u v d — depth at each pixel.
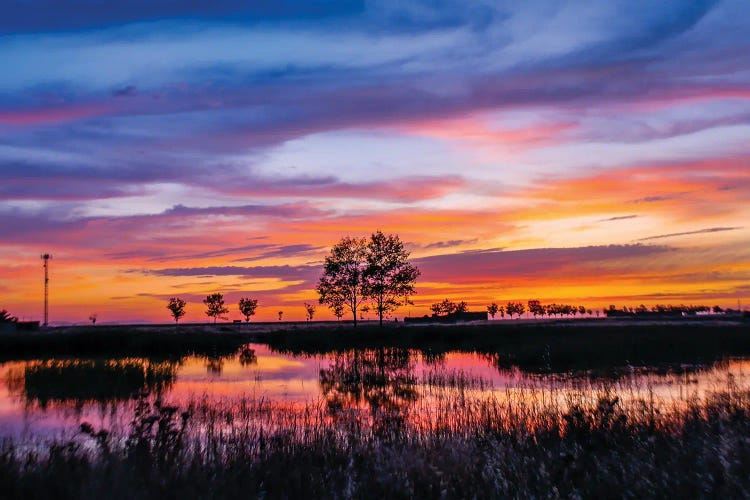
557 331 49.72
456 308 110.81
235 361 36.97
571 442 11.28
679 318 96.62
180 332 52.69
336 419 15.95
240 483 8.56
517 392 20.62
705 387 20.78
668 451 9.34
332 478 8.77
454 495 7.82
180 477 8.42
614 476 8.02
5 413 18.67
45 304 89.50
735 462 7.79
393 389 22.98
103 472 8.44
